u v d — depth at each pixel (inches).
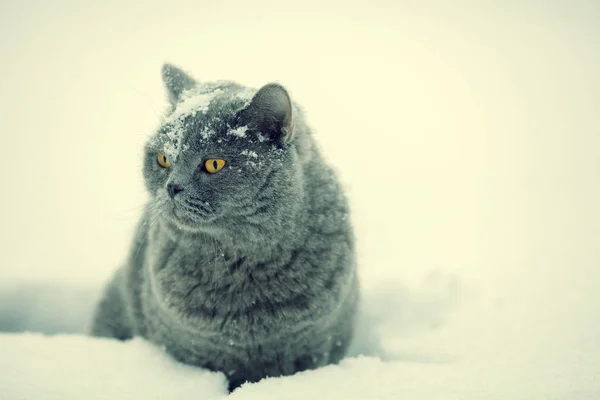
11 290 159.8
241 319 94.9
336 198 105.0
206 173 94.3
